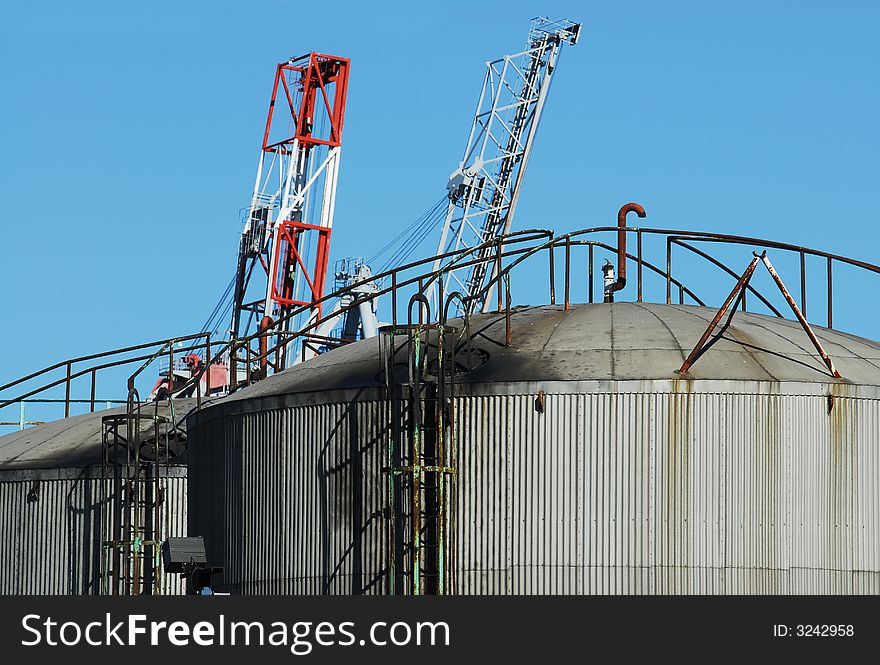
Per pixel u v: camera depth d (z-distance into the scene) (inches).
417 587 6742.1
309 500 7032.5
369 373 7135.8
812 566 6678.2
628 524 6658.5
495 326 7298.2
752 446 6707.7
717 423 6707.7
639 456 6692.9
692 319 7249.0
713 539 6648.6
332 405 7032.5
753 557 6648.6
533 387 6771.7
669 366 6825.8
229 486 7337.6
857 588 6707.7
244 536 7214.6
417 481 6781.5
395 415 6875.0
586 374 6781.5
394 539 6806.1
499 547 6717.5
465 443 6801.2
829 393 6781.5
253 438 7249.0
